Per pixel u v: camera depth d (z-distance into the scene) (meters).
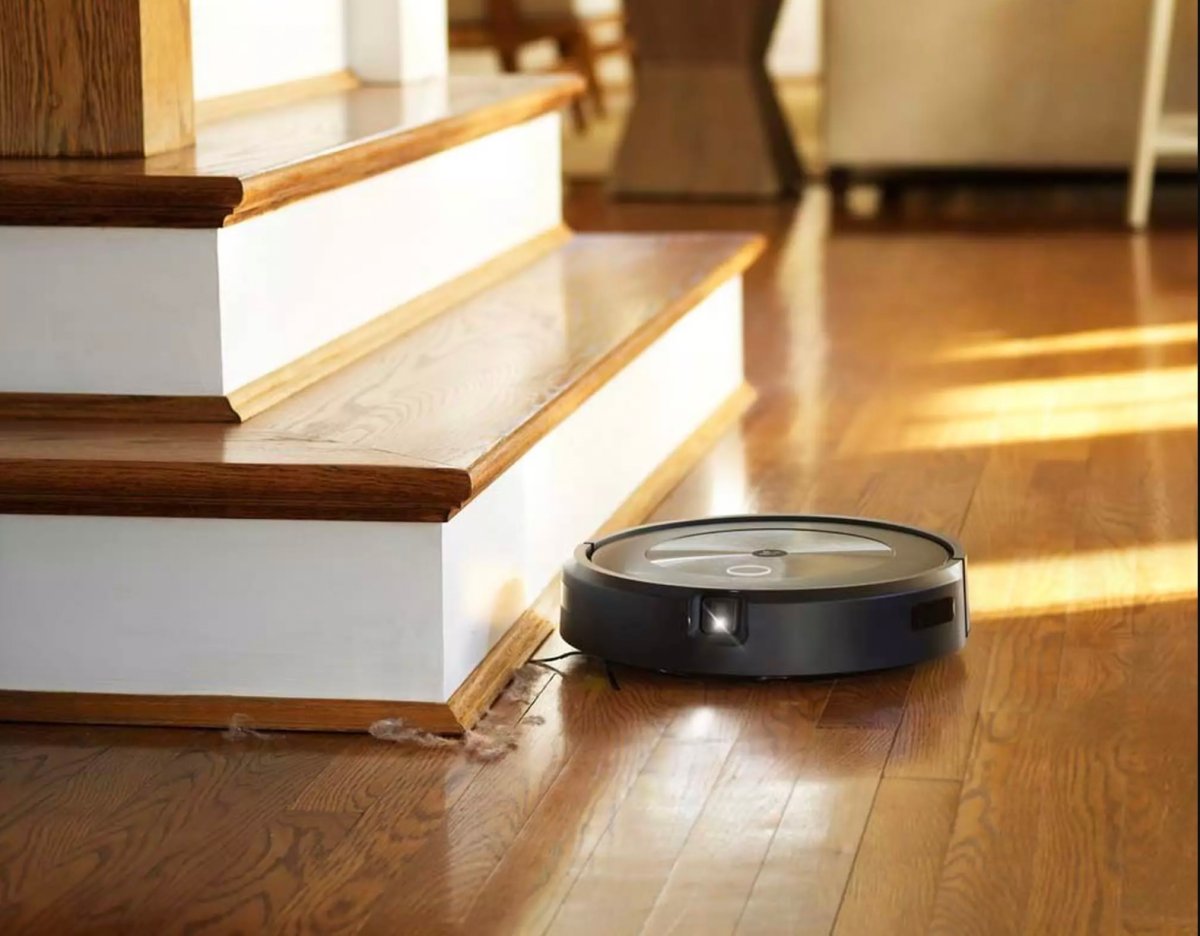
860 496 2.40
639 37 5.45
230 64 2.59
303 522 1.62
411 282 2.35
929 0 5.11
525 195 2.87
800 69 8.87
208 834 1.42
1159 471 2.52
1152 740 1.57
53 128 1.93
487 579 1.76
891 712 1.65
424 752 1.58
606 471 2.24
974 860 1.34
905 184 5.68
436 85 3.00
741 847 1.37
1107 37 5.02
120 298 1.80
